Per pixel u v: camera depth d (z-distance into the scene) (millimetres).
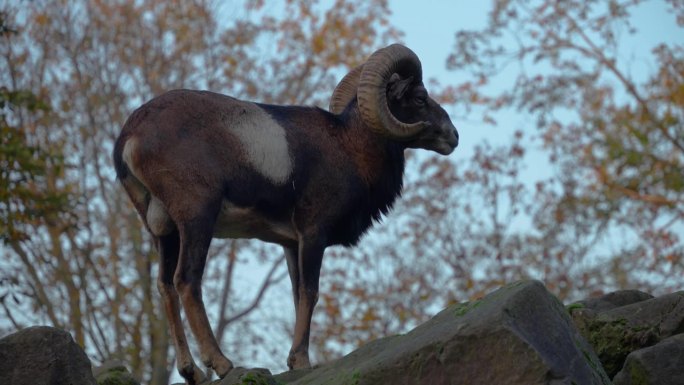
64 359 17109
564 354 15711
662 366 17047
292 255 21703
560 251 54375
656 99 55562
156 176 19375
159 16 57094
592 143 55469
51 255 49875
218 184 19578
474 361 15508
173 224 19828
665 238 53656
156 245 20203
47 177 48250
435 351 15727
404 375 15828
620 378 17453
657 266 53719
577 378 15484
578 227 54750
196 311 19016
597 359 16609
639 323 19141
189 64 57000
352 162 21750
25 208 32938
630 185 55031
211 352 18906
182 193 19281
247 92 56781
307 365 20359
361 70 22922
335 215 21297
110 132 55344
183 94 20062
